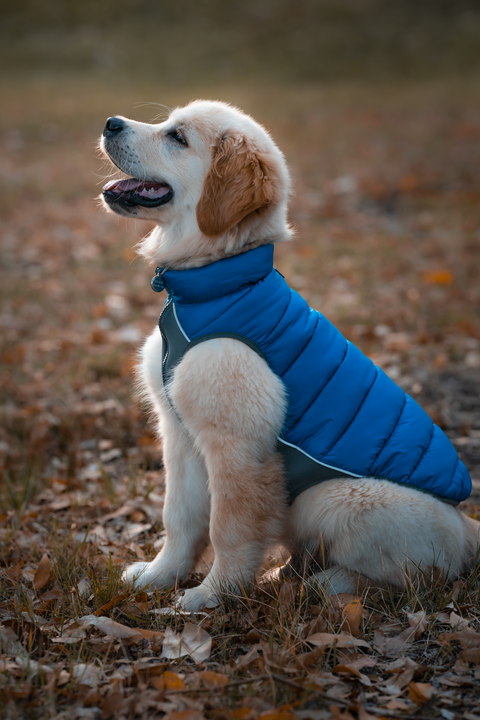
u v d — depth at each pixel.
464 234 8.20
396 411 2.60
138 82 19.95
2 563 2.98
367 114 15.23
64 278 7.43
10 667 2.09
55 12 26.25
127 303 6.66
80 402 4.76
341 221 9.20
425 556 2.52
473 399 4.54
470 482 2.71
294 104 16.62
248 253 2.60
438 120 14.23
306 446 2.51
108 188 2.95
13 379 5.06
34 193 10.73
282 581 2.67
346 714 1.85
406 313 5.92
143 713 1.92
